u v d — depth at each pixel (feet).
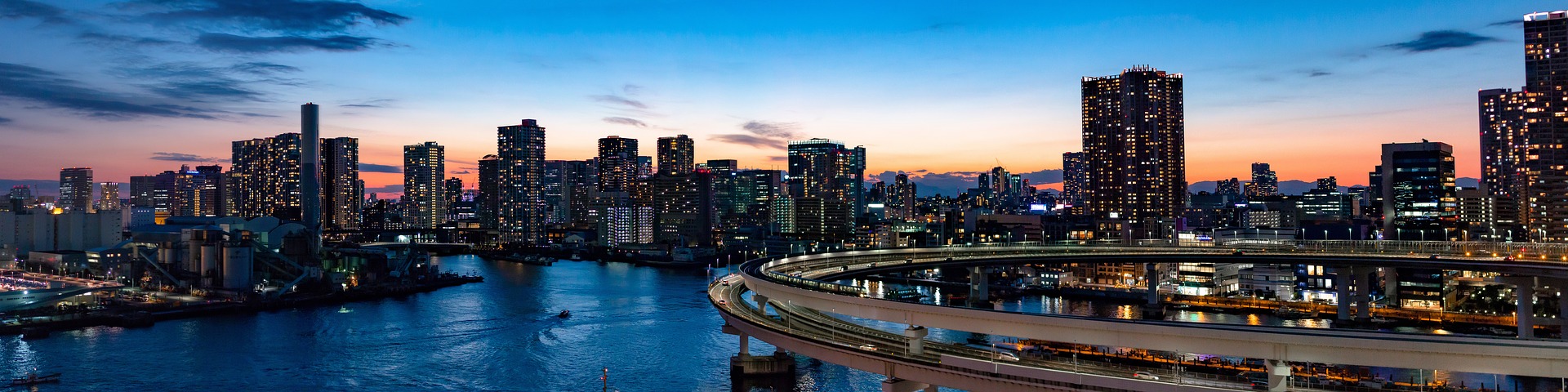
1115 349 587.68
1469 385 527.40
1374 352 346.95
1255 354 361.92
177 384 648.79
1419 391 410.11
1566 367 324.80
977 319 431.43
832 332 511.40
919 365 431.02
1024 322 415.23
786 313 561.43
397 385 643.04
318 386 643.04
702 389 609.01
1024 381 396.57
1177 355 557.33
